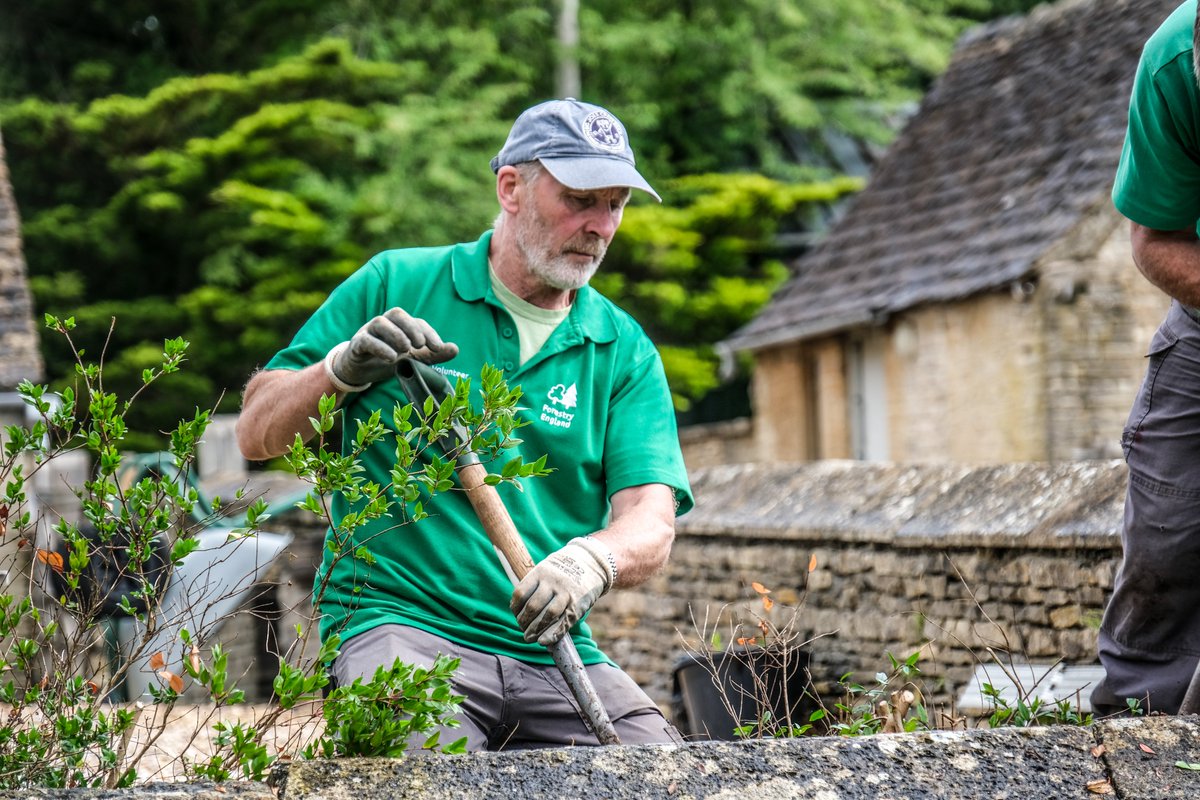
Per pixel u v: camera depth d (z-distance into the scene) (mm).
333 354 3033
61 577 2635
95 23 22609
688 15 22859
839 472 6352
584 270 3240
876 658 5699
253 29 21328
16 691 2520
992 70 16266
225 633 8367
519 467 2623
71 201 20844
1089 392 12445
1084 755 2428
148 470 2768
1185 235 3367
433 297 3328
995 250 13250
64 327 2643
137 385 18641
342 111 18984
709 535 6645
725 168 22641
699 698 4949
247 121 18672
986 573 5242
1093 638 4828
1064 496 5105
